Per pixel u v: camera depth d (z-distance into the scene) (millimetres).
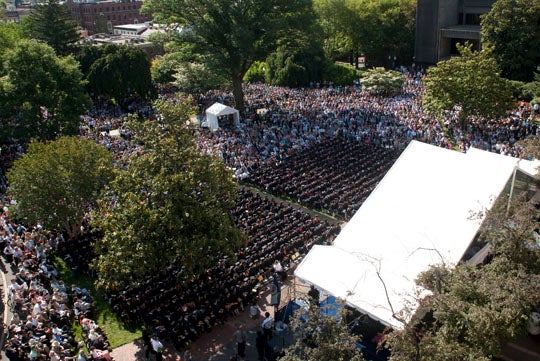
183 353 26594
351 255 26422
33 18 96000
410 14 100188
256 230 36375
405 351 16828
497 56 75750
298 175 47094
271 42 72250
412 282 24094
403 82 77125
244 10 69125
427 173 31016
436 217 27812
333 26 101562
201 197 28828
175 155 28547
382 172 45875
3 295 32094
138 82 79312
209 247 28000
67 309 28875
